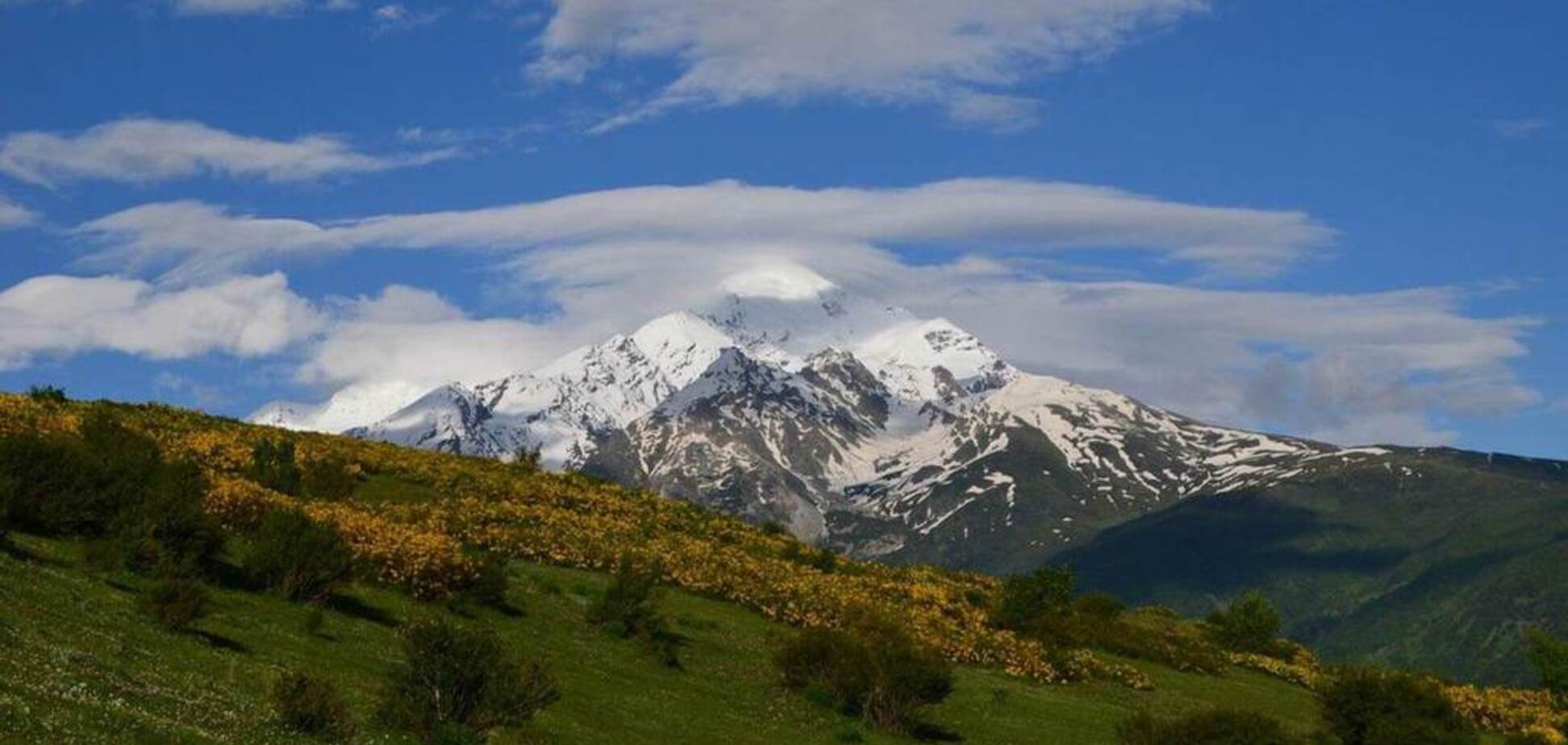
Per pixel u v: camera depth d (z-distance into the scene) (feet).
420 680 127.75
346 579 173.06
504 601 194.18
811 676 187.83
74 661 111.14
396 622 172.24
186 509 167.84
